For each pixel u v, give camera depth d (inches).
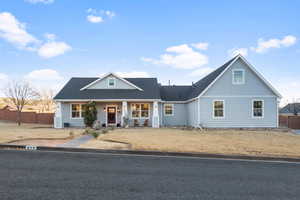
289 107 1680.6
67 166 224.1
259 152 303.3
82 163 239.3
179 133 538.6
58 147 326.6
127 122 743.1
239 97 705.6
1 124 911.7
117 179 183.0
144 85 862.5
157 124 744.3
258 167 235.8
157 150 311.6
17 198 136.9
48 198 137.6
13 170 205.8
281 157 278.5
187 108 858.1
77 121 771.4
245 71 708.7
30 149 327.3
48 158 262.4
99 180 179.2
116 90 810.8
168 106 875.4
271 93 702.5
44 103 1633.9
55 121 725.3
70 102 772.0
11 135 451.2
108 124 792.3
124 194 148.0
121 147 331.6
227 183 178.5
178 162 253.9
